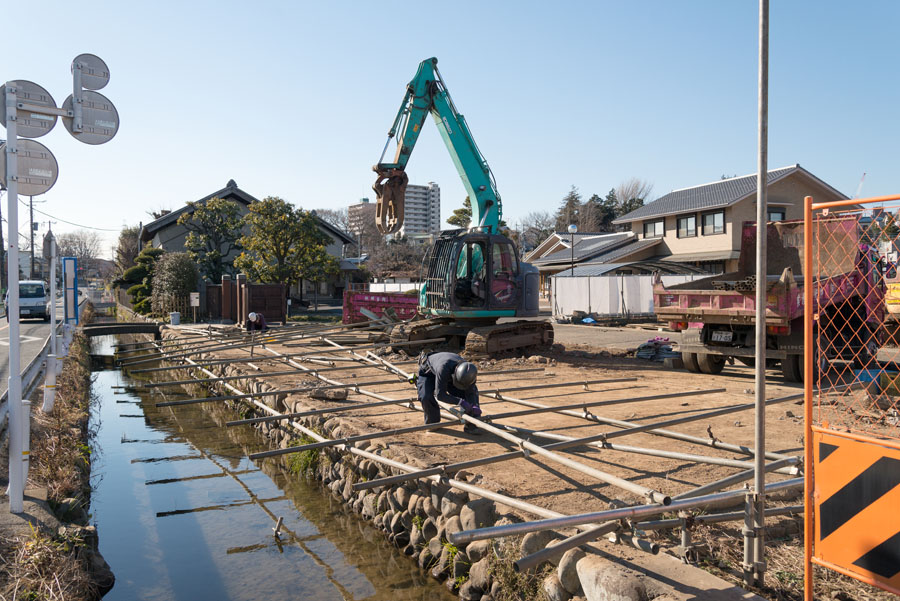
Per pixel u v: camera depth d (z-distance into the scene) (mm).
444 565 5188
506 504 4387
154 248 37719
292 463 8656
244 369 13484
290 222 31547
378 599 5023
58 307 34656
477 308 13688
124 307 38938
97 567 5344
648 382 10578
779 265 11242
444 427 7438
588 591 3633
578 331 21203
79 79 5492
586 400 9000
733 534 4297
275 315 25594
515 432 6793
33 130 5293
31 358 13953
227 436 10867
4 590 4086
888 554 3082
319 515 6973
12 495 5152
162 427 11586
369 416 8227
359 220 96125
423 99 13578
